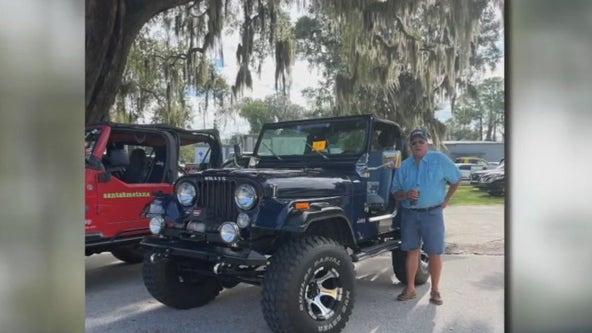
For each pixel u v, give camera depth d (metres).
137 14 8.28
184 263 3.72
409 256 4.18
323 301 3.29
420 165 3.97
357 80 10.00
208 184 3.47
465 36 8.90
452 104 10.30
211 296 4.16
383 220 4.33
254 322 3.76
